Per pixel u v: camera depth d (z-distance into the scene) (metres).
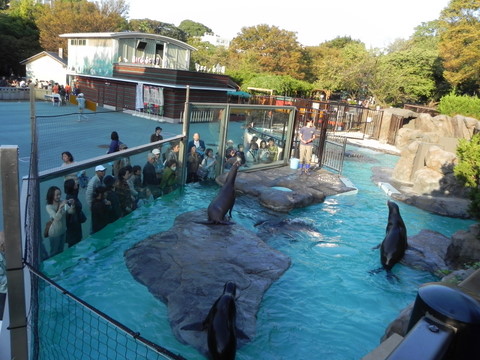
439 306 1.53
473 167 10.78
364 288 8.01
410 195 14.44
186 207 11.66
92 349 5.43
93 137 18.95
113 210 9.62
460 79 36.97
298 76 52.34
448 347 1.39
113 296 6.87
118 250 8.64
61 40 52.38
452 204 13.27
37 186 6.26
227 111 14.11
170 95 28.44
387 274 8.62
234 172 10.24
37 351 4.45
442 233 11.58
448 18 37.84
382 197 14.66
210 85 31.14
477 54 34.72
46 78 43.91
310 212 12.40
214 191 13.35
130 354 5.41
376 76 42.97
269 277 7.93
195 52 60.66
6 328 4.44
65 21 53.00
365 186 15.98
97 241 9.04
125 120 26.45
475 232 9.19
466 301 1.55
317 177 15.67
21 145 15.79
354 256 9.44
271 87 39.19
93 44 35.16
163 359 5.34
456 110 30.20
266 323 6.57
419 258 9.20
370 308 7.34
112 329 5.95
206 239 9.15
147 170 11.02
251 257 8.56
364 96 46.03
